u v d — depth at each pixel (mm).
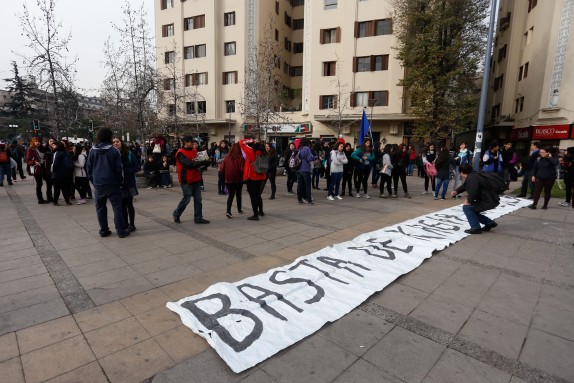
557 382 2172
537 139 18953
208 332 2648
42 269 4008
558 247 4969
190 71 30656
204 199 9156
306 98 27156
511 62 23156
